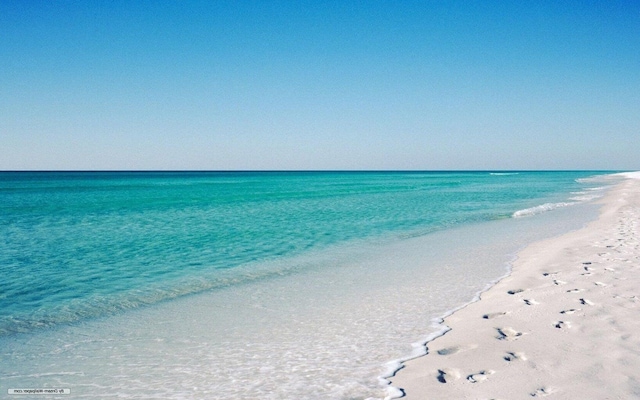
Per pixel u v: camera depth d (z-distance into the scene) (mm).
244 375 6391
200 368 6711
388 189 68062
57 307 10133
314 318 8977
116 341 7961
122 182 100625
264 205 38000
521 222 24875
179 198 47000
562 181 103125
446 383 5672
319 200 43969
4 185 81125
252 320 8984
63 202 41250
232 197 48594
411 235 20781
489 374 5805
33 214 30641
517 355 6316
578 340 6629
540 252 14875
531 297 9188
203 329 8508
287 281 12305
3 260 15414
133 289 11680
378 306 9641
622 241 15312
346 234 21234
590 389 5168
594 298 8633
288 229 23000
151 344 7793
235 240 19578
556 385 5332
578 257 13031
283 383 6059
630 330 6844
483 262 14070
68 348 7664
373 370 6297
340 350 7180
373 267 13875
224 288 11664
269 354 7152
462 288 10891
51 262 15094
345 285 11695
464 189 67188
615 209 28219
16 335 8344
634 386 5180
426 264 14094
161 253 16672
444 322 8289
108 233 21734
